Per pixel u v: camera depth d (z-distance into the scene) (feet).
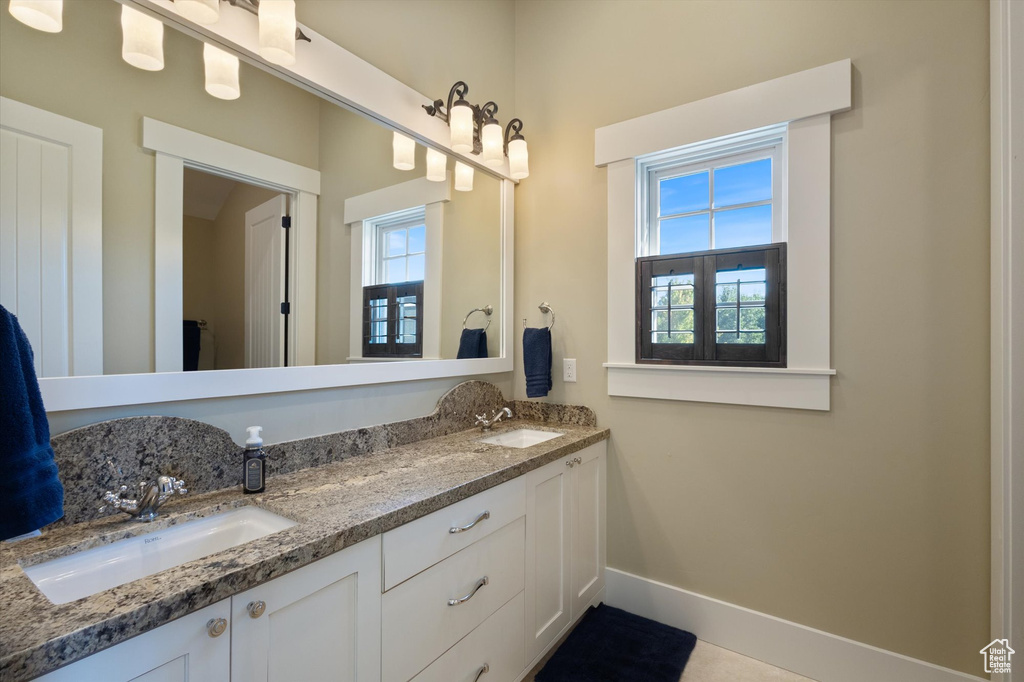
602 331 7.00
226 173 4.17
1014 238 4.13
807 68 5.54
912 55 5.00
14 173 3.05
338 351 5.06
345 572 3.20
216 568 2.59
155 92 3.72
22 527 2.53
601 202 7.02
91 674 2.10
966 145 4.75
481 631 4.47
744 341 5.91
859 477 5.27
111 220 3.48
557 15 7.52
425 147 6.15
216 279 4.09
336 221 5.08
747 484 5.92
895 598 5.09
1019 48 4.13
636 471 6.72
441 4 6.51
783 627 5.65
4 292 3.00
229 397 4.18
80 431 3.26
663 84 6.52
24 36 3.11
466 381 6.83
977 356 4.69
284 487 4.08
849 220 5.31
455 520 4.15
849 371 5.31
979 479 4.68
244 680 2.65
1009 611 4.17
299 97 4.73
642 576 6.66
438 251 6.32
